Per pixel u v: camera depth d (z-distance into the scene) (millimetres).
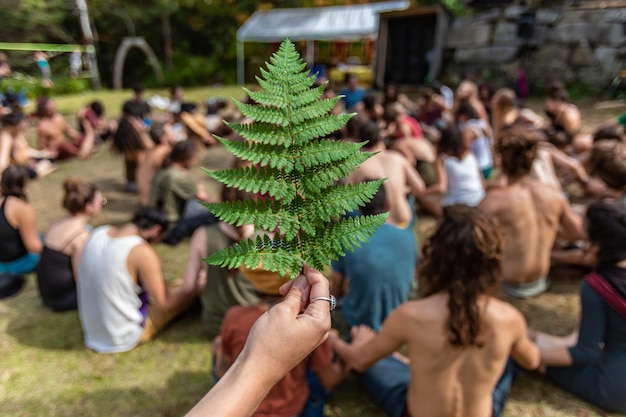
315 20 15539
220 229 2818
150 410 2402
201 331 3051
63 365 2713
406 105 9477
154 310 2943
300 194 715
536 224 3096
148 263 2750
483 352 1707
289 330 782
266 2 21016
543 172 3971
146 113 8219
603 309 2154
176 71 19578
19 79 14656
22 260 3656
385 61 14078
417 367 1817
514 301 3289
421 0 14109
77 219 3182
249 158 684
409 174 3814
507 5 12578
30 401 2439
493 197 3160
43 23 16484
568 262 3572
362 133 3615
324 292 842
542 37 11969
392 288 2580
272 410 1861
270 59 726
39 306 3316
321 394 2258
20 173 3529
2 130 5824
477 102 7062
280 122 698
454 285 1658
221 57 20969
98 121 8195
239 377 757
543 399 2428
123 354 2814
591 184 4262
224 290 2758
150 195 4438
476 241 1627
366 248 2596
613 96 10617
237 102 701
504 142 3059
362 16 14914
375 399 2477
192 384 2580
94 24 19328
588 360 2238
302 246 726
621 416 2295
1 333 2996
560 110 5598
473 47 12953
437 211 4711
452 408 1778
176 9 19859
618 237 2086
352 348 2174
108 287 2684
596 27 11000
